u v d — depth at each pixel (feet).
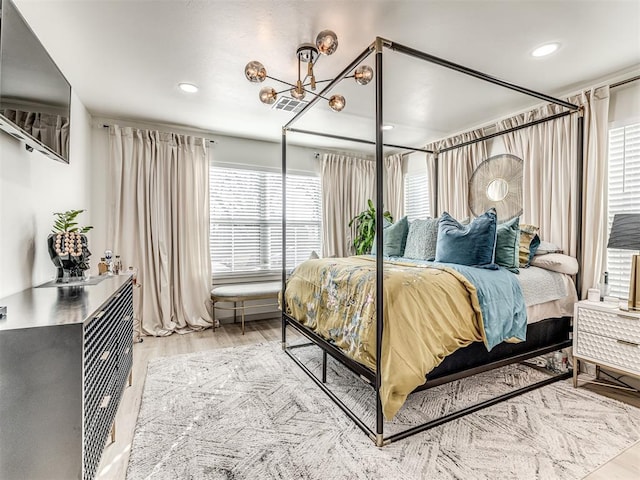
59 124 6.86
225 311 14.20
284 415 6.79
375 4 6.00
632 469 5.15
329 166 16.12
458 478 4.98
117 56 7.76
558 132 9.64
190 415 6.79
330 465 5.30
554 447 5.71
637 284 7.08
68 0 5.79
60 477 3.67
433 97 10.21
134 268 11.91
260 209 15.07
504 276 7.50
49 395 3.65
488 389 8.08
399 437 5.91
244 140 14.62
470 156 12.80
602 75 8.71
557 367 8.98
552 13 6.23
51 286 6.33
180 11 6.16
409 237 10.84
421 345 5.77
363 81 7.39
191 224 13.12
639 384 7.97
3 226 5.35
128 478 5.04
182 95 10.07
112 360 5.48
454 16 6.35
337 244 16.22
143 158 12.37
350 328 6.82
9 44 4.89
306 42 7.26
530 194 10.41
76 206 9.84
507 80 9.04
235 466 5.29
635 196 8.40
